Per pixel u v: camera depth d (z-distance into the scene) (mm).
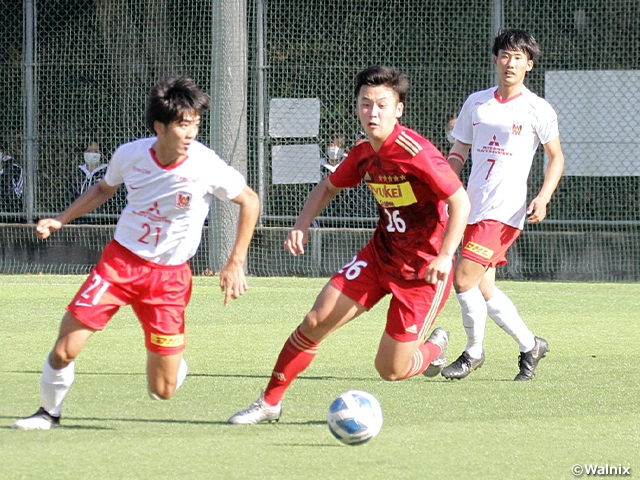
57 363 17203
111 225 50781
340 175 18422
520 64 23938
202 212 17312
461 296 23641
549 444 16703
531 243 48156
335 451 16078
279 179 49656
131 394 21328
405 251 18016
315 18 53469
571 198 50688
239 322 33719
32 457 15438
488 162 24016
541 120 23969
